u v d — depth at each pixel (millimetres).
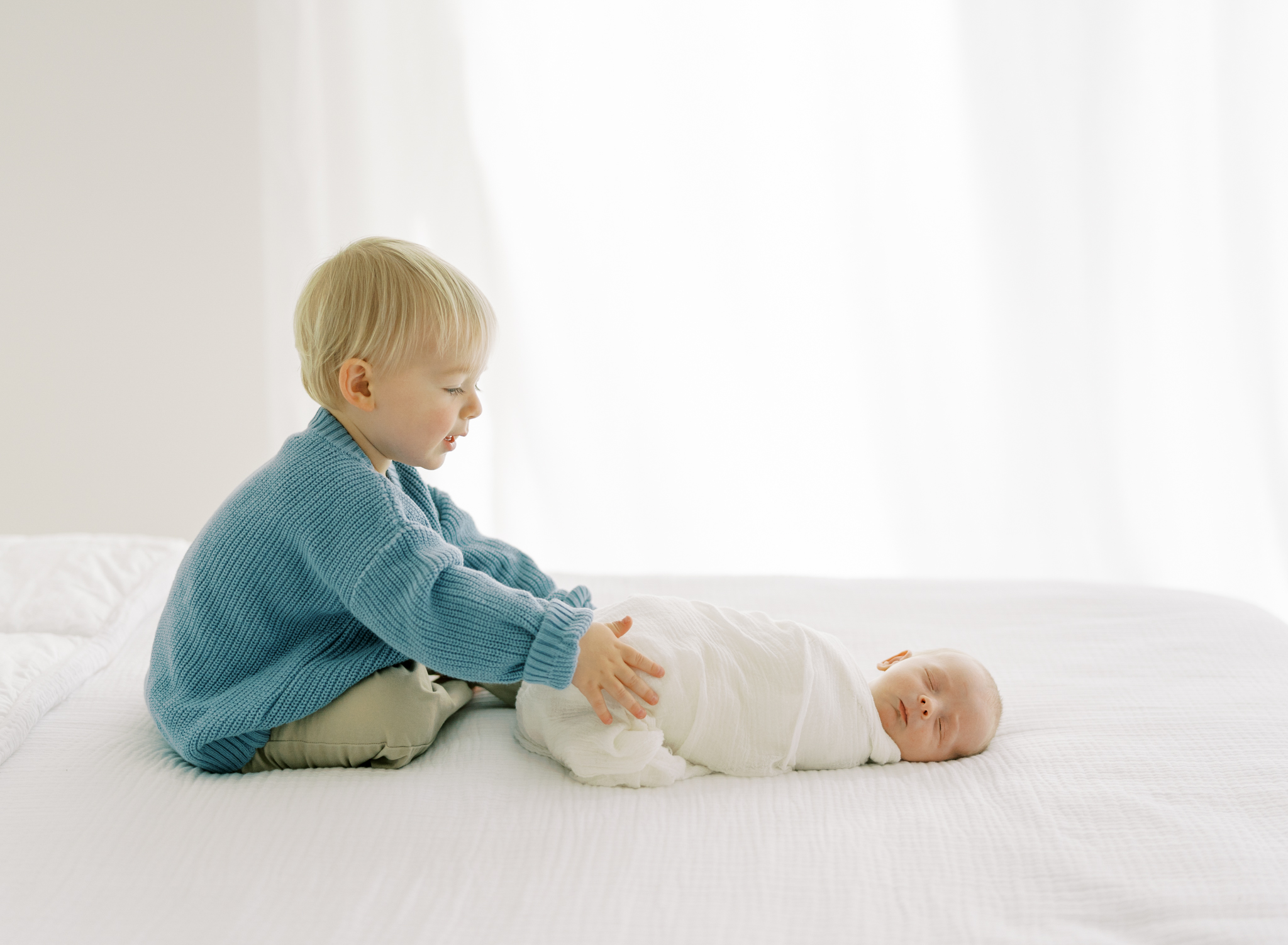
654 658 1078
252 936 799
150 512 2572
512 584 1297
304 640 1133
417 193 2469
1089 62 2387
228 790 1007
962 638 1410
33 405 2502
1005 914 828
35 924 811
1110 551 2553
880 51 2412
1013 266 2465
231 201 2441
